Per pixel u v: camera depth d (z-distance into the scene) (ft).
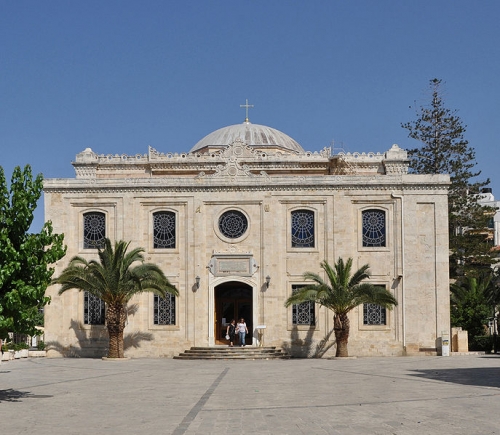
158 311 157.79
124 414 64.39
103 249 156.87
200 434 52.80
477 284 194.80
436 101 236.02
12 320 72.69
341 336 146.00
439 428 54.19
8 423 59.77
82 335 157.58
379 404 68.44
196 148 203.82
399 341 154.10
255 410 65.51
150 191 159.12
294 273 156.46
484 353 159.63
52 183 159.74
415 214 156.35
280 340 155.22
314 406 67.82
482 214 226.58
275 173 178.40
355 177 157.28
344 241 156.35
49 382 97.40
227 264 157.07
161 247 159.02
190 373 111.55
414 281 155.22
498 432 52.29
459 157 232.94
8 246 73.72
